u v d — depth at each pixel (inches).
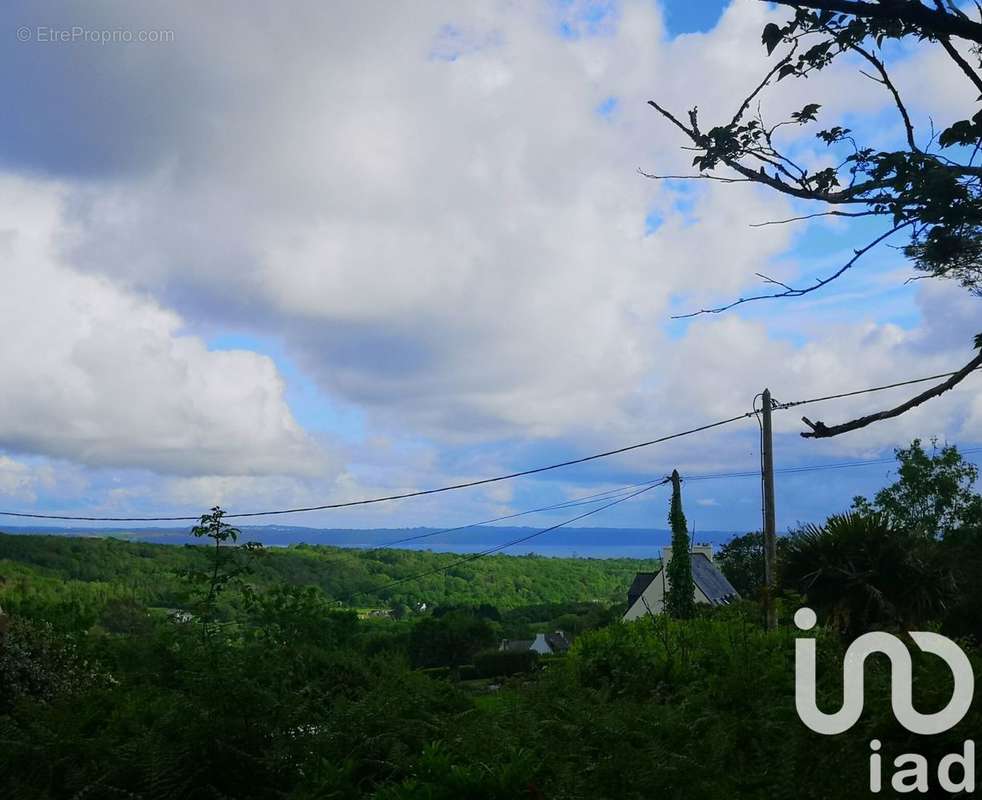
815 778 263.4
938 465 1400.1
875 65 187.9
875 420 165.8
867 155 182.2
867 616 496.4
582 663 542.9
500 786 258.4
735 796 257.4
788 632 557.0
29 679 436.1
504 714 346.6
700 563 2010.3
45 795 292.4
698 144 195.3
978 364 162.9
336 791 289.9
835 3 166.1
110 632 520.4
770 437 857.5
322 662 388.8
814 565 511.5
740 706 367.9
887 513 528.1
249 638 369.4
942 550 531.2
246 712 319.6
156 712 341.4
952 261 179.9
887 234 180.7
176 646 375.9
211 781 306.2
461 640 1765.5
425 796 257.9
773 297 194.4
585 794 261.1
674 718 323.3
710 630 598.2
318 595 420.5
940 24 162.9
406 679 389.7
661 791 261.7
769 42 194.4
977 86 173.8
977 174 168.6
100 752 312.7
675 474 1191.6
